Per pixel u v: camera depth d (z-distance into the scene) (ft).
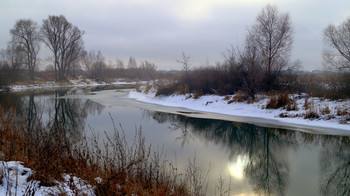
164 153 27.55
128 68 273.13
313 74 71.05
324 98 51.19
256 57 63.67
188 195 16.01
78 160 16.46
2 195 10.59
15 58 146.00
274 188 20.08
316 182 21.54
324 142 33.68
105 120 46.62
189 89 78.38
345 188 20.31
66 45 171.32
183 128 41.39
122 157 16.81
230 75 71.72
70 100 81.66
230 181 20.36
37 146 17.83
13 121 26.17
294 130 39.27
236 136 37.45
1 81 119.55
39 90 129.49
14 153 16.65
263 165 25.63
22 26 147.95
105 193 13.26
